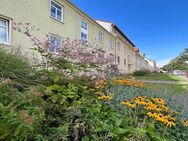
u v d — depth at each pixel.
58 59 4.41
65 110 3.08
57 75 4.07
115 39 30.39
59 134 2.45
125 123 2.89
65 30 15.47
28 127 2.03
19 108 2.47
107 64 6.02
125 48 37.25
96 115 3.01
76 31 17.38
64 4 15.43
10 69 3.79
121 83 5.18
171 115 3.41
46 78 4.15
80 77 4.59
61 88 3.72
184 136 3.29
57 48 4.78
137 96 3.86
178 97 5.11
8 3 9.98
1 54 4.14
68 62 4.52
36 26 11.93
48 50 4.69
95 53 5.50
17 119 2.04
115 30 33.72
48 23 13.24
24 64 4.29
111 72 6.30
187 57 62.38
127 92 4.23
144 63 63.06
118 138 2.57
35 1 11.98
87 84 4.38
